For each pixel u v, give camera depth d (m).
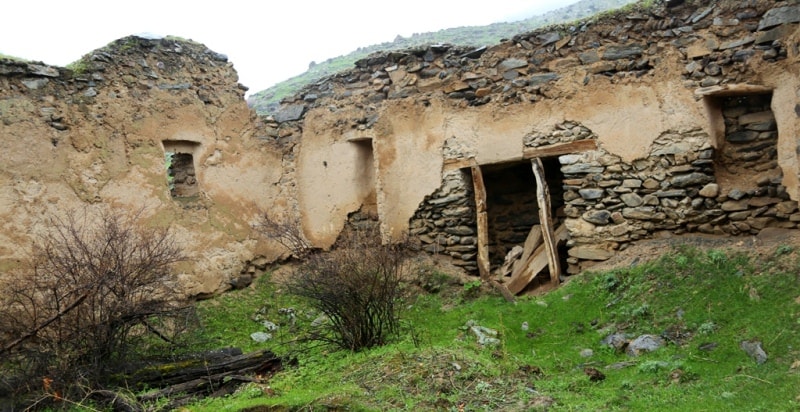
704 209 6.45
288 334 6.81
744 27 6.22
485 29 18.56
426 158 8.20
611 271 6.51
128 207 7.15
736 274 5.54
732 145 6.51
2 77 6.30
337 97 8.92
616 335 5.43
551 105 7.32
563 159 7.23
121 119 7.23
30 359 4.73
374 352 5.39
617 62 6.92
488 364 4.93
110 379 4.93
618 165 6.91
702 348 4.80
